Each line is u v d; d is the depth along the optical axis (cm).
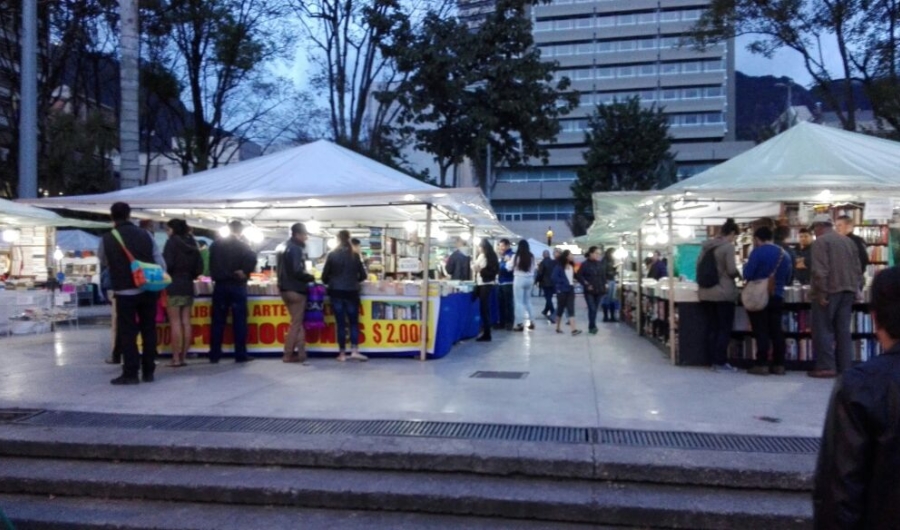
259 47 2827
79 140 2795
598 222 1697
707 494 530
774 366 944
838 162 1004
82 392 801
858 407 246
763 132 4922
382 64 2714
